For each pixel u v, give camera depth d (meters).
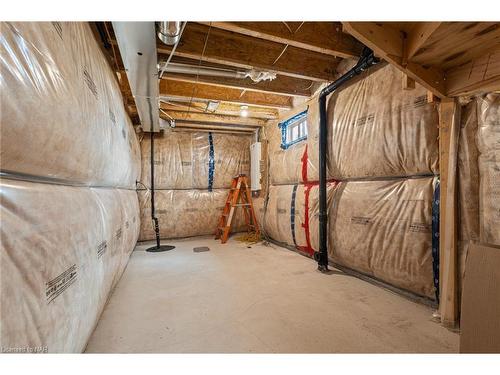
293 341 1.38
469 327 0.98
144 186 4.27
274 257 3.20
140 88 2.36
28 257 0.71
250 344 1.36
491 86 1.38
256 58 2.35
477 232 1.45
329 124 2.67
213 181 4.77
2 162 0.67
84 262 1.15
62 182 1.11
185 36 2.11
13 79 0.65
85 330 1.17
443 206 1.58
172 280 2.38
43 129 0.79
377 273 2.12
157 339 1.42
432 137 1.70
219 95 3.35
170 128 4.43
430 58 1.42
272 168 4.14
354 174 2.39
